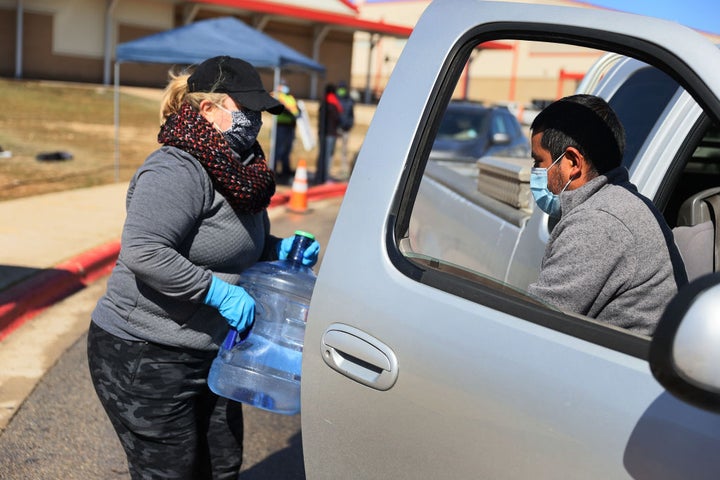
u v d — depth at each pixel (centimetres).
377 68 5162
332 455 191
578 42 180
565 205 200
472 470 166
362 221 189
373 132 196
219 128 221
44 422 396
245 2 3378
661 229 191
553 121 202
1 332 513
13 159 1325
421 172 192
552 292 185
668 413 146
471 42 192
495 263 308
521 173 313
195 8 3328
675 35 168
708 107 160
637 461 147
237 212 221
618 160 201
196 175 212
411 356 173
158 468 236
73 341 515
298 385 223
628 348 156
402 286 178
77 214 886
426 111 191
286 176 1445
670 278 188
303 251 254
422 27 201
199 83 220
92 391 436
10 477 342
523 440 159
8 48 2967
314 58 3838
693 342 121
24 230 782
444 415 169
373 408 179
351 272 185
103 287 648
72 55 3086
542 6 187
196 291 209
